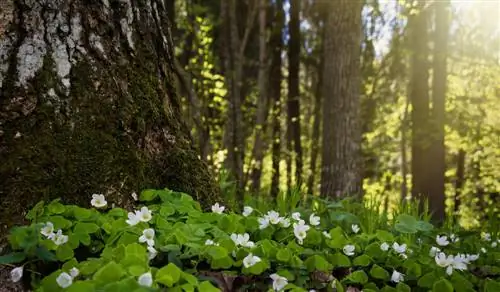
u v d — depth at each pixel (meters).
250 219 2.72
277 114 18.20
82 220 2.35
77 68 2.68
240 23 17.88
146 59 3.07
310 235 2.64
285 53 22.22
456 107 13.96
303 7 19.56
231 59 11.86
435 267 2.61
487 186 16.64
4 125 2.46
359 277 2.43
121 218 2.38
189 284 1.90
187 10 12.47
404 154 20.62
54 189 2.49
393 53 16.02
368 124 19.84
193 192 3.10
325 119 9.62
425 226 3.13
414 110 13.74
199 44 11.84
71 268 2.05
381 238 2.83
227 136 11.12
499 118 13.74
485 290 2.55
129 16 2.98
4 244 2.29
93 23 2.78
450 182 19.62
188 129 3.39
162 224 2.45
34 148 2.49
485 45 13.83
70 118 2.61
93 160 2.63
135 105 2.89
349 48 9.39
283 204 3.76
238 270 2.29
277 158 16.70
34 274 2.11
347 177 9.27
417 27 13.54
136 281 1.81
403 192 20.61
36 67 2.57
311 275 2.39
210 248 2.19
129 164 2.77
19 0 2.57
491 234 4.07
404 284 2.42
